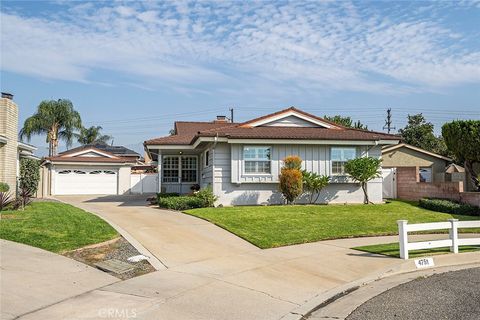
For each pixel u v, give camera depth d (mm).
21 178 19422
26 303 6172
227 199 19250
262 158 19344
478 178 19734
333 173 20000
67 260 8727
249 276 8234
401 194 23500
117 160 33375
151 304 6402
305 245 11406
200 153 24891
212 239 11625
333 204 19516
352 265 9375
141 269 8445
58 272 7848
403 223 10039
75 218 13727
